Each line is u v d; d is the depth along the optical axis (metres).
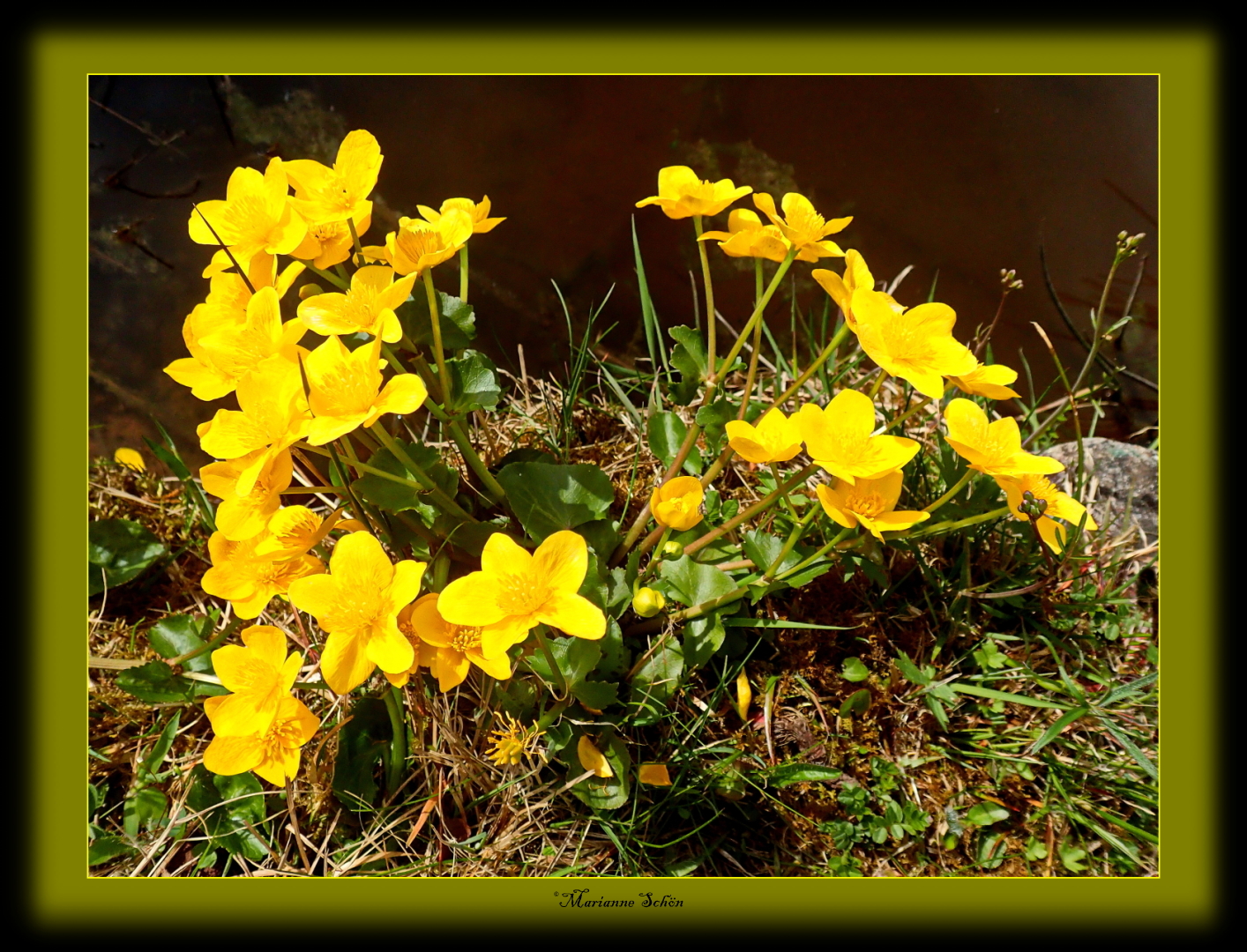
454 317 0.44
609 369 0.53
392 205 0.56
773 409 0.41
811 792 0.43
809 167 0.58
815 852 0.43
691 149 0.58
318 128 0.59
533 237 0.56
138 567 0.49
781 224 0.42
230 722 0.39
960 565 0.48
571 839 0.43
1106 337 0.48
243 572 0.41
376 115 0.59
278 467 0.39
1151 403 0.55
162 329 0.55
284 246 0.40
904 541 0.46
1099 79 0.60
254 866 0.43
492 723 0.44
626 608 0.43
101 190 0.57
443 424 0.49
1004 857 0.43
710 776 0.42
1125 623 0.48
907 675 0.44
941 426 0.51
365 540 0.38
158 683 0.44
